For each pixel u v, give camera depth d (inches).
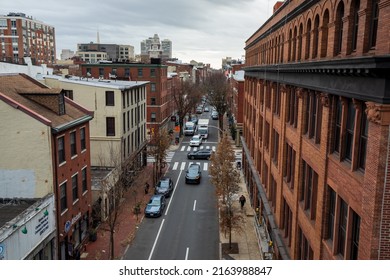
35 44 4574.3
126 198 1498.5
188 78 5285.4
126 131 1654.8
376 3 418.3
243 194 1585.9
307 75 657.6
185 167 2055.9
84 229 1114.7
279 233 874.8
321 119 617.3
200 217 1321.4
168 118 3189.0
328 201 566.6
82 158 1080.2
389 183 378.0
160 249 1072.8
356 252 465.1
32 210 776.3
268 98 1175.0
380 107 370.3
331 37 557.6
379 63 356.2
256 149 1411.2
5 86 989.8
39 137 874.8
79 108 1131.3
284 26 941.2
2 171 889.5
